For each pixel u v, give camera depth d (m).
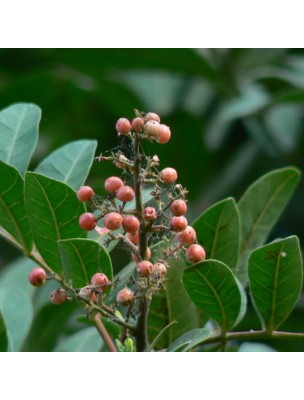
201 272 0.52
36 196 0.52
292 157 1.00
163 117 0.98
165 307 0.55
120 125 0.49
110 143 1.01
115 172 0.90
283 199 0.59
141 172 0.50
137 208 0.50
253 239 0.59
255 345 0.58
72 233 0.53
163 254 0.54
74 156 0.56
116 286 0.52
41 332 0.63
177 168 0.98
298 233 0.97
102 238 0.55
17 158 0.56
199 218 0.55
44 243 0.53
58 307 0.63
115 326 0.54
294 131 1.01
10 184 0.53
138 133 0.49
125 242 0.51
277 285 0.53
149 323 0.55
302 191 0.98
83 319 0.54
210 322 0.59
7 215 0.54
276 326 0.53
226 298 0.52
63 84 0.99
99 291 0.50
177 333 0.55
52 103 1.01
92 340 0.61
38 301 0.64
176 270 0.55
